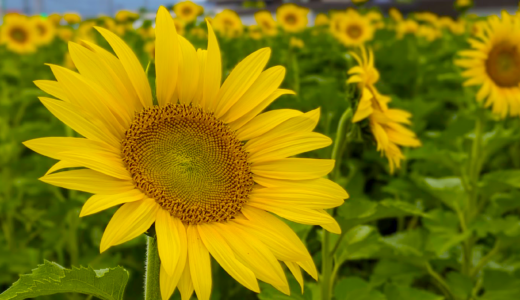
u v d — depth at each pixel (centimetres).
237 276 36
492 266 86
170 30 40
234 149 42
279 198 41
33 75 185
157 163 40
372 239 62
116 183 37
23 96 139
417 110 123
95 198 35
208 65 43
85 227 94
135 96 40
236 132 43
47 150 35
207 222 39
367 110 56
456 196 85
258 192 42
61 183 35
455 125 115
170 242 35
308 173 42
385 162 117
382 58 191
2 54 242
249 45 207
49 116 145
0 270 88
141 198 37
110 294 38
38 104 163
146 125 40
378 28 260
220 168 41
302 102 111
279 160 43
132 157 39
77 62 38
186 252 36
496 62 95
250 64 43
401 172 113
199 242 38
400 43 195
